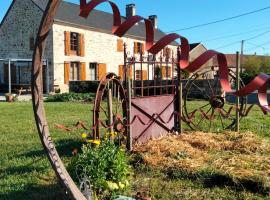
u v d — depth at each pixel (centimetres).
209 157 576
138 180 479
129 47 3291
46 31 227
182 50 182
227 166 520
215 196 434
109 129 583
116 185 395
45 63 2558
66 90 2631
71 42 2725
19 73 2789
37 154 621
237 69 814
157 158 556
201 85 1689
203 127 878
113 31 203
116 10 205
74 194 265
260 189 449
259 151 627
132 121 613
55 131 843
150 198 403
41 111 248
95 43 2908
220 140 703
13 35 2786
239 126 891
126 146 602
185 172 498
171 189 455
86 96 2012
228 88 158
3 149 664
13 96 1998
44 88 2603
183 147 620
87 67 2844
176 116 787
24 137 788
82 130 848
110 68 3064
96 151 410
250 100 1329
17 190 449
